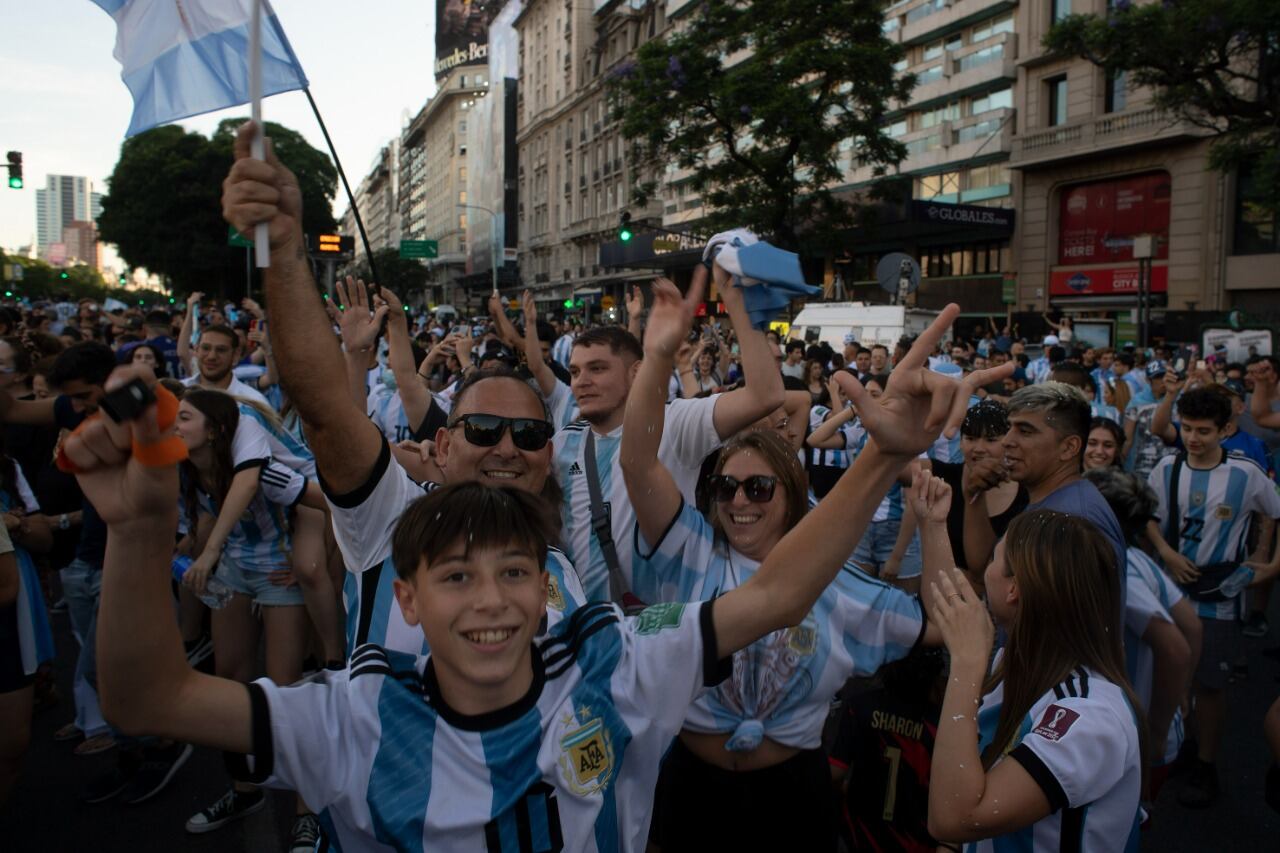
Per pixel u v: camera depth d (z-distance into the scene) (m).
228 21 1.94
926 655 2.60
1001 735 2.13
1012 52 29.36
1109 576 2.12
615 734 1.54
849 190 36.59
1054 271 28.97
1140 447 7.39
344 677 1.52
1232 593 4.33
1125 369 11.26
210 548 3.66
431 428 4.14
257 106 1.51
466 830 1.41
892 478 1.57
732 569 2.54
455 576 1.44
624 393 3.19
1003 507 3.86
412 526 1.49
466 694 1.49
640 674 1.57
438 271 109.94
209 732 1.35
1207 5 14.27
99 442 1.17
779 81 24.56
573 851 1.46
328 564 4.25
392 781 1.43
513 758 1.46
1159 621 3.02
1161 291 25.62
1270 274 22.86
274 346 1.67
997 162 30.75
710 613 1.60
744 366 2.66
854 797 2.74
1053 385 3.33
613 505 3.05
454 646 1.44
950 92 31.88
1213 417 4.49
